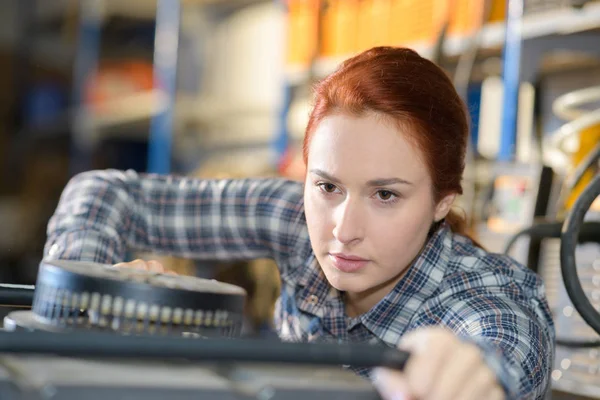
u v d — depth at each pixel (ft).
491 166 8.71
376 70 3.34
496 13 8.57
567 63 8.25
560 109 7.18
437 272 3.77
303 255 4.43
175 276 2.89
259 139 14.10
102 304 2.48
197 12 15.17
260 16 14.24
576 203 4.02
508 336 3.01
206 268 9.68
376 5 10.33
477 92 9.64
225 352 1.94
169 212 4.80
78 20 17.97
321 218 3.34
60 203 4.63
